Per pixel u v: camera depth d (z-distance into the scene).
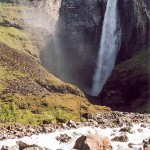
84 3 197.12
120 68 168.00
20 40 175.75
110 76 168.50
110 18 192.50
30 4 192.62
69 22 196.00
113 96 160.50
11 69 144.38
